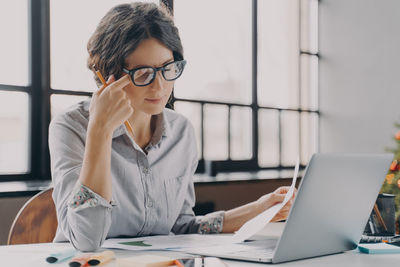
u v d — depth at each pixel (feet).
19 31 7.66
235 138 11.56
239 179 8.95
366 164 2.64
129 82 3.09
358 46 13.19
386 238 3.23
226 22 11.34
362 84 13.08
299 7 13.55
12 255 2.73
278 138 12.76
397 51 12.32
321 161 2.30
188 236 3.35
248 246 2.90
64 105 8.06
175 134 4.10
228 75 11.41
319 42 14.16
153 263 2.31
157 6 3.31
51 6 7.84
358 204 2.77
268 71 12.50
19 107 7.69
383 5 12.62
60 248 2.99
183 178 4.06
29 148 7.75
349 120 13.37
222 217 3.90
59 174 3.23
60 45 7.97
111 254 2.59
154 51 3.14
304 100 13.79
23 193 6.12
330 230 2.67
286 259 2.53
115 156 3.60
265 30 12.44
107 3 8.48
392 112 12.41
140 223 3.73
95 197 2.92
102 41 3.24
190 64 10.46
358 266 2.51
